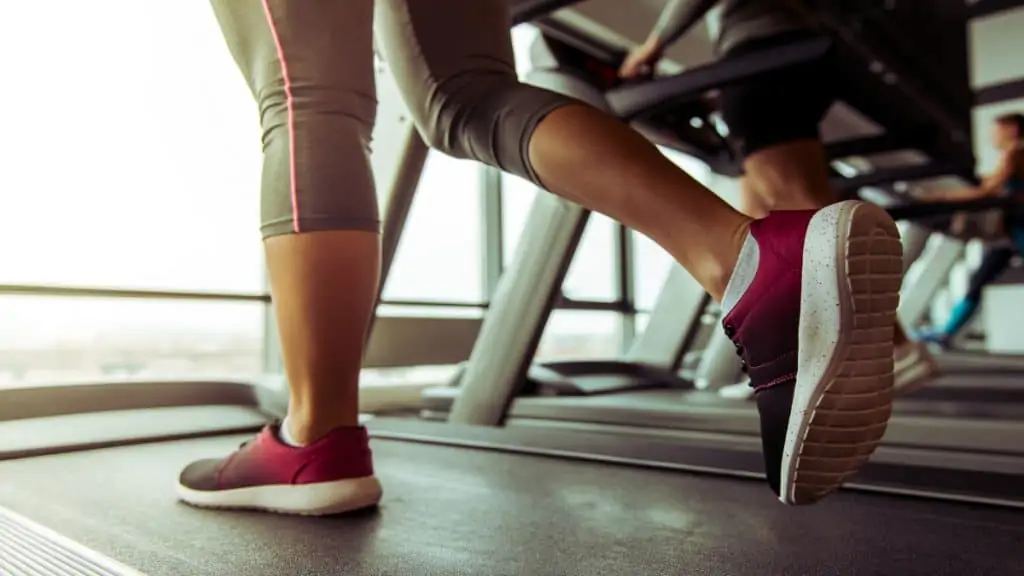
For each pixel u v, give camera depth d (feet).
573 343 13.06
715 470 4.33
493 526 3.19
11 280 6.57
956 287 23.38
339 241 2.99
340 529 3.13
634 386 8.80
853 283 2.13
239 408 6.81
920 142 6.93
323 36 2.95
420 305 10.56
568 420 6.77
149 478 4.39
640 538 3.01
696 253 2.46
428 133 3.17
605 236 13.41
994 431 4.63
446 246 10.99
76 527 3.25
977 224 10.57
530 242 6.31
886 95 6.15
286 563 2.71
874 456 4.20
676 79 5.34
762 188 5.98
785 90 5.57
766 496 3.80
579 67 5.71
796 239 2.22
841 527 3.19
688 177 2.48
